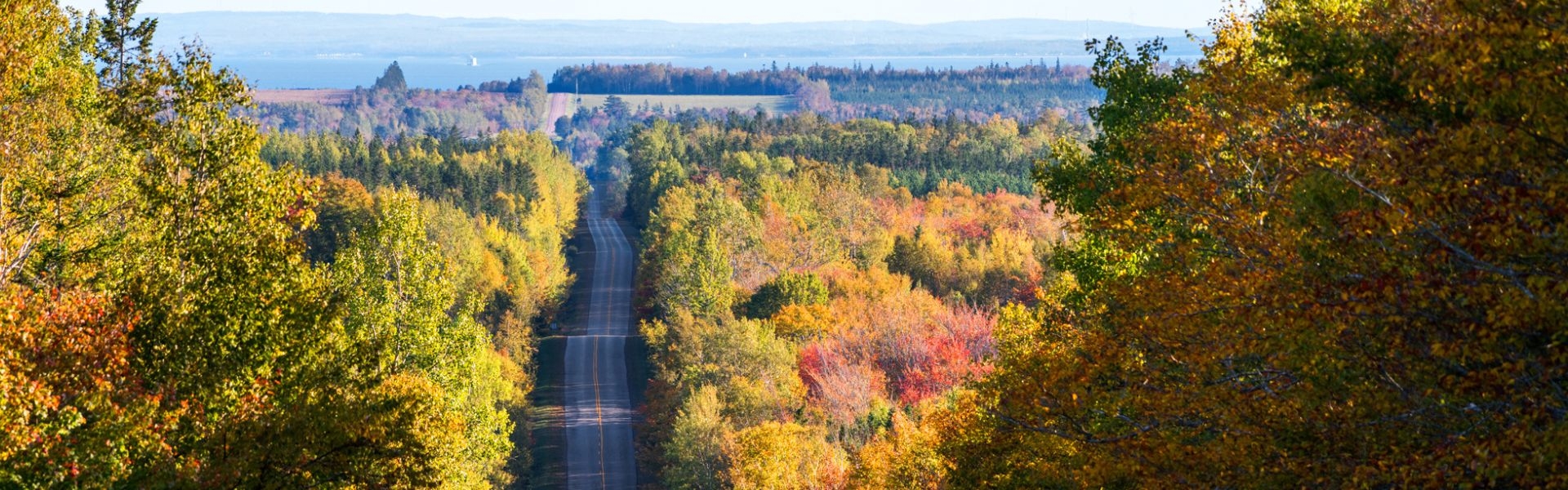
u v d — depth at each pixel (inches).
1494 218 506.3
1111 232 970.1
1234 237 732.7
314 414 960.3
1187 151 867.4
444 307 1667.1
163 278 1058.7
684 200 7313.0
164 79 1159.6
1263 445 623.2
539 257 6141.7
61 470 794.8
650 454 3430.1
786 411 3358.8
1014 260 5610.2
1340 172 607.2
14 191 1086.4
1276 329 598.2
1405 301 536.1
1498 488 525.3
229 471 906.7
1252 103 824.3
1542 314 475.8
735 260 5674.2
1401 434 565.3
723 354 3558.1
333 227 5590.6
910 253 5718.5
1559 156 503.5
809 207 7086.6
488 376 3009.4
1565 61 494.3
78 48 1196.5
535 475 3405.5
